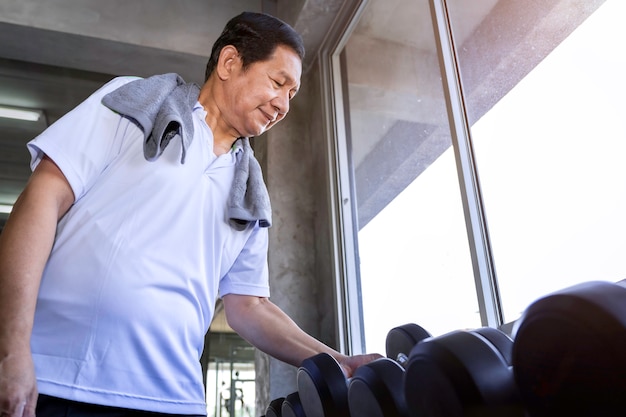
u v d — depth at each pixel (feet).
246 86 3.47
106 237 2.84
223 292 3.77
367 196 7.62
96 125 2.97
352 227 7.91
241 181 3.51
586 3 4.27
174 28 9.22
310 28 8.74
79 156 2.85
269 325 3.61
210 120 3.53
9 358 2.30
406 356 2.93
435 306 5.66
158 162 3.08
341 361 3.25
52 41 8.76
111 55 9.14
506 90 5.03
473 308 5.05
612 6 4.02
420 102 6.57
